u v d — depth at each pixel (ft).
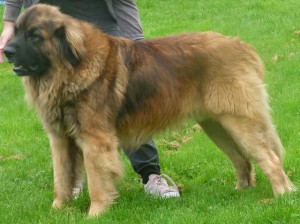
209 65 18.30
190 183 21.45
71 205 18.95
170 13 58.03
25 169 23.65
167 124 18.78
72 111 17.46
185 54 18.47
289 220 15.83
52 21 17.13
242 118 18.40
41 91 17.63
